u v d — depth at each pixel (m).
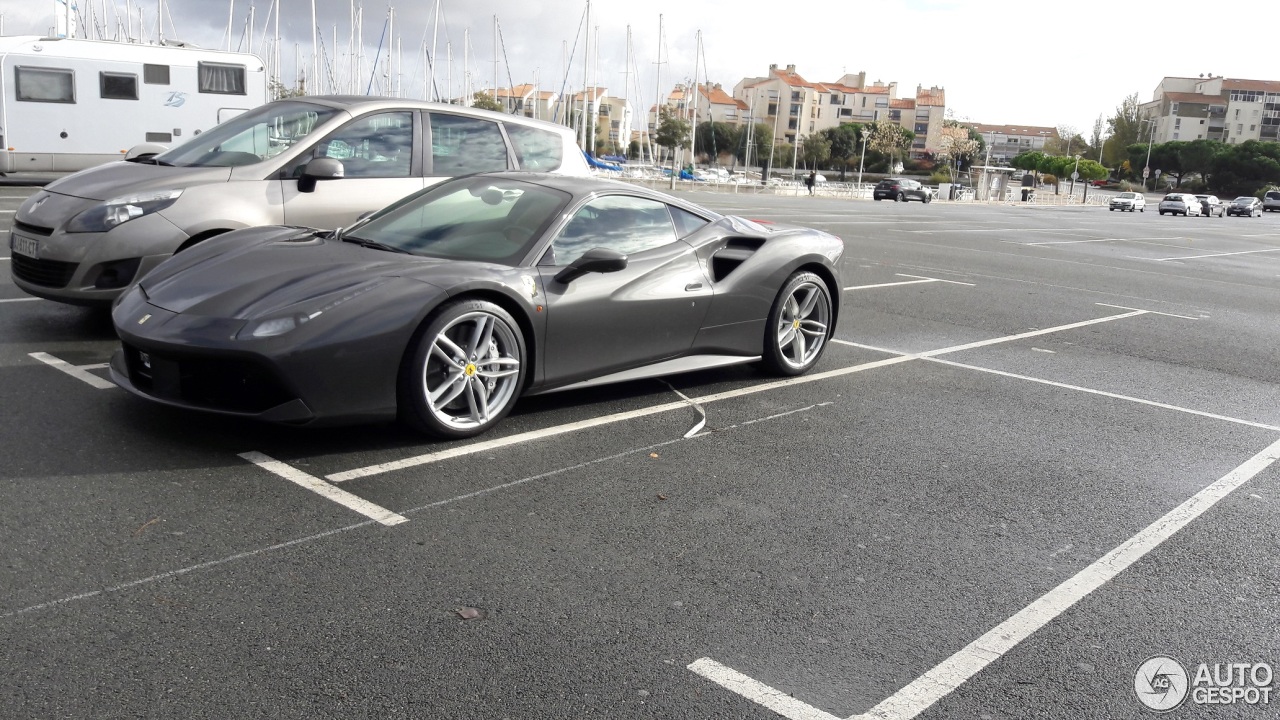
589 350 4.55
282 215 5.73
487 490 3.62
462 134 6.58
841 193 59.81
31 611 2.55
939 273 12.28
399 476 3.70
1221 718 2.42
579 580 2.94
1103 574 3.24
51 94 16.78
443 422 4.03
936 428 4.89
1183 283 13.30
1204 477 4.35
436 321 3.92
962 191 64.88
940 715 2.35
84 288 5.30
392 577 2.88
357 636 2.53
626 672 2.44
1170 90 145.88
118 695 2.21
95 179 5.70
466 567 2.98
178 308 3.85
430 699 2.27
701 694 2.37
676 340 4.97
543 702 2.29
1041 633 2.80
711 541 3.30
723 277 5.21
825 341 5.93
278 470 3.67
